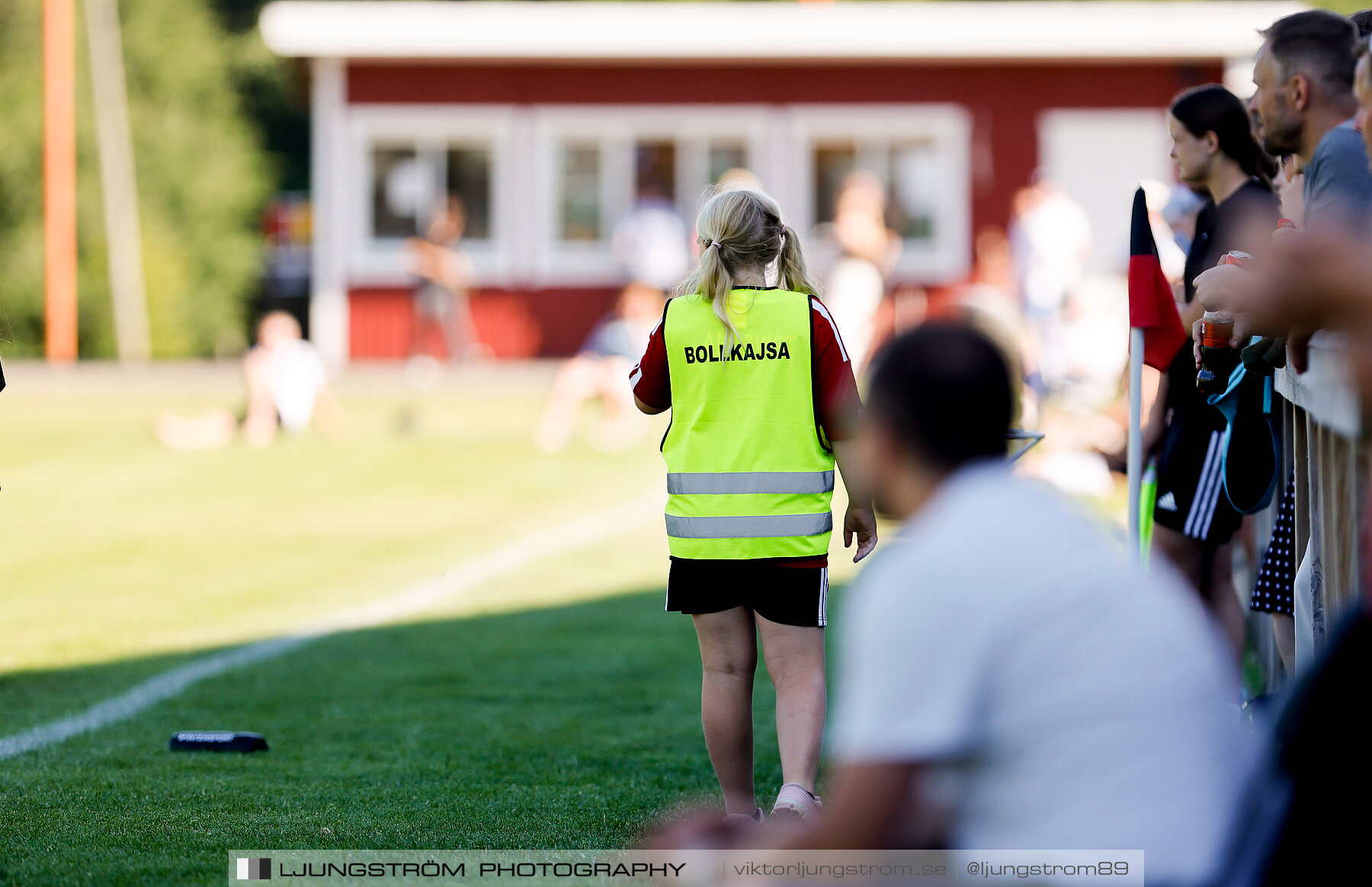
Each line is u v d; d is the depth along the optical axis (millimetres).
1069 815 7293
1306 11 14352
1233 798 7562
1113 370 47500
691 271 14906
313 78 82125
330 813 15336
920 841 7555
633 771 17312
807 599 14273
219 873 13273
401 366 81625
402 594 30688
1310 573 13914
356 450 54312
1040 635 7309
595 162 82938
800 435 14258
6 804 15641
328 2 86625
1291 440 16531
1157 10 80000
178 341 121688
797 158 82625
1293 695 8430
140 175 129875
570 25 80562
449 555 35406
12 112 123250
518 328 83375
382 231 82750
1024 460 43625
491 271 83188
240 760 17906
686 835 8422
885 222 82375
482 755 18172
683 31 80562
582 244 83312
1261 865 7895
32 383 73750
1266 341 14320
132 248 118812
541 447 55156
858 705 7539
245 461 51562
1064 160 82250
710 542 14273
